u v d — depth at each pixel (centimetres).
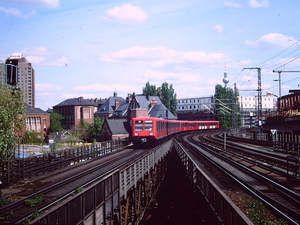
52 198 1400
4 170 1795
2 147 1878
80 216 1058
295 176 1802
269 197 1437
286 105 5272
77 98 11262
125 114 9306
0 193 1448
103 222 1296
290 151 2900
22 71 14138
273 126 5184
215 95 9312
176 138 5869
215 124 8825
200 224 1738
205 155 3153
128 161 2661
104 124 7206
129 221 1938
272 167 2159
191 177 2186
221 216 1188
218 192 1235
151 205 2531
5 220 1064
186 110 14525
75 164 2600
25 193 1547
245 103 15288
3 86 1970
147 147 4088
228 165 2494
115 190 1506
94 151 3228
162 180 3331
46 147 4647
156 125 4062
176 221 2217
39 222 802
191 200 2181
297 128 4156
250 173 2050
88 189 1127
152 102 8900
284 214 1168
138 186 2122
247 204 1366
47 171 2212
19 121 2039
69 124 11012
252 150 3422
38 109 8094
